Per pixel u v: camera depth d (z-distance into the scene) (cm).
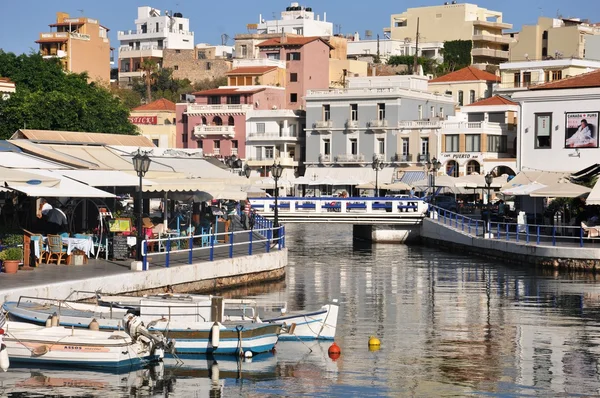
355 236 9525
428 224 8488
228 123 15975
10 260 4222
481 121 13975
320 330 3806
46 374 3216
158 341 3381
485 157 13812
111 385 3103
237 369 3341
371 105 14662
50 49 19875
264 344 3553
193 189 5162
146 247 4456
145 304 3503
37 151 5253
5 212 5272
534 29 19150
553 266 6247
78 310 3591
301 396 3031
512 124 14275
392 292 5288
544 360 3547
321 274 6172
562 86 8225
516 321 4341
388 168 14338
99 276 4078
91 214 5631
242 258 5259
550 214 7519
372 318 4397
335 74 18700
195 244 5762
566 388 3161
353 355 3584
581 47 18475
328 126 14888
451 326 4206
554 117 8238
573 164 8162
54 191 4262
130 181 4866
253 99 16050
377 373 3328
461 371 3369
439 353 3644
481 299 5019
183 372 3288
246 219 7638
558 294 5188
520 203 8588
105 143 6188
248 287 5303
